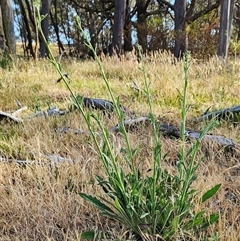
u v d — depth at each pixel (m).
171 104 4.39
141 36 13.97
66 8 19.56
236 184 2.15
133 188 1.57
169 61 6.78
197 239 1.61
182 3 12.77
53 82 6.01
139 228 1.61
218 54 10.09
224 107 3.96
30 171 2.33
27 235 1.78
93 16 18.62
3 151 2.83
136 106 4.12
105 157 1.58
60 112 3.89
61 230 1.79
